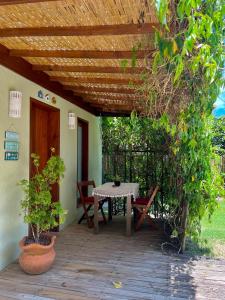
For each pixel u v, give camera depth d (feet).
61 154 17.46
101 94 18.70
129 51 10.30
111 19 8.05
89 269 11.51
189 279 10.66
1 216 11.26
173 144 12.75
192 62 6.17
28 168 13.47
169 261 12.46
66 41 10.01
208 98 8.26
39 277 10.71
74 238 15.89
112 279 10.61
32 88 13.67
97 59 11.34
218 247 14.34
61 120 17.43
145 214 17.89
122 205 22.93
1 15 8.17
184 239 13.56
